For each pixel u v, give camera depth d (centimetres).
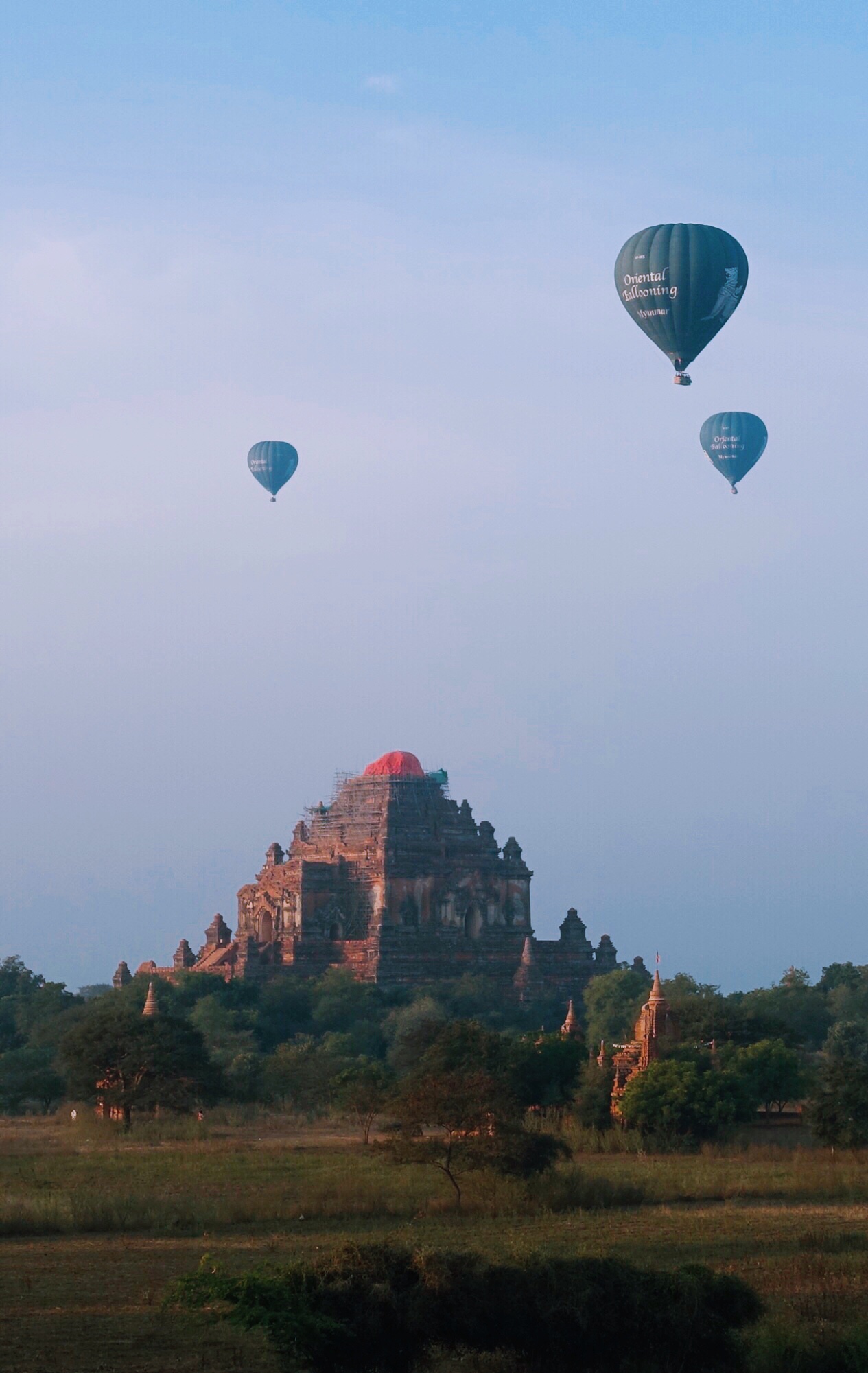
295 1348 10669
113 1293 14350
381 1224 18400
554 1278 10950
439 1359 11088
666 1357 10819
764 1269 14750
